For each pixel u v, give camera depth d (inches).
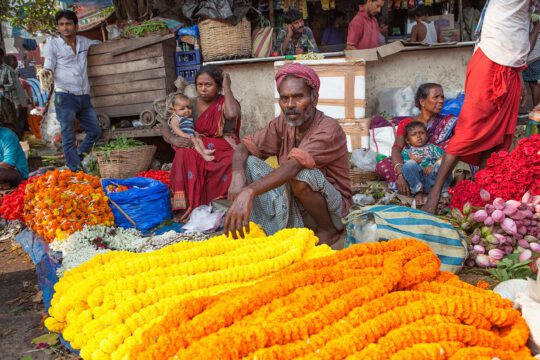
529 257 106.7
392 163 173.8
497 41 136.7
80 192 136.7
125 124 258.1
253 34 261.6
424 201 162.4
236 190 114.9
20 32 472.4
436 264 80.1
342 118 224.5
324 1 327.9
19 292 129.8
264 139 124.0
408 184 164.6
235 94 259.4
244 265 88.6
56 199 131.3
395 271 74.2
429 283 76.4
